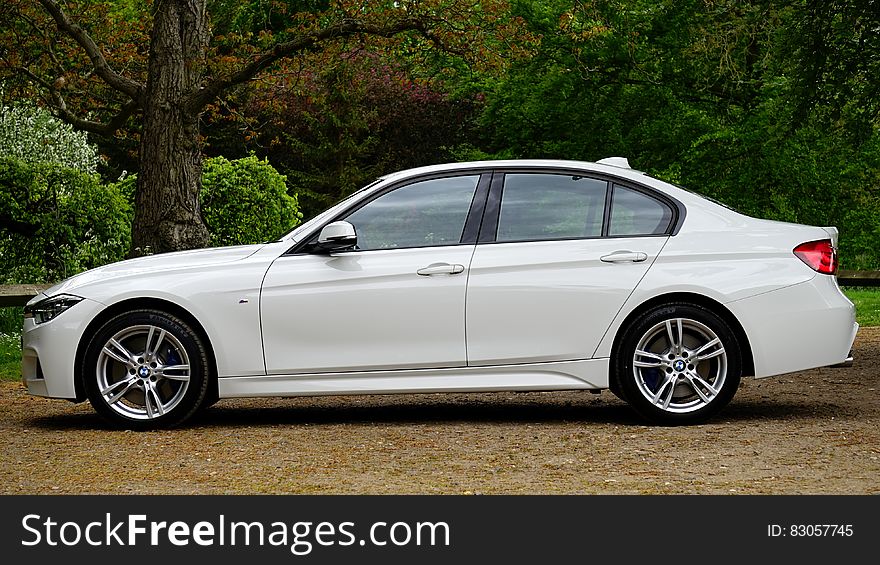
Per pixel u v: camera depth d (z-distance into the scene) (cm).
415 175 786
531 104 2519
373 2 1338
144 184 1281
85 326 772
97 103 1736
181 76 1288
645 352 764
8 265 1495
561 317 761
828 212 2538
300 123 3422
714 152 2494
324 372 764
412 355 761
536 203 779
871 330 1522
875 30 1370
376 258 767
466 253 766
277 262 771
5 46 1563
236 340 762
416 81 3497
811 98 1448
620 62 2442
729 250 770
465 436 736
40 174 1487
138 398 788
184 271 774
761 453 662
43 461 669
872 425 764
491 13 1353
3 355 1266
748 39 2334
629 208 780
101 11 1616
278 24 2878
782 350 764
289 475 615
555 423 791
